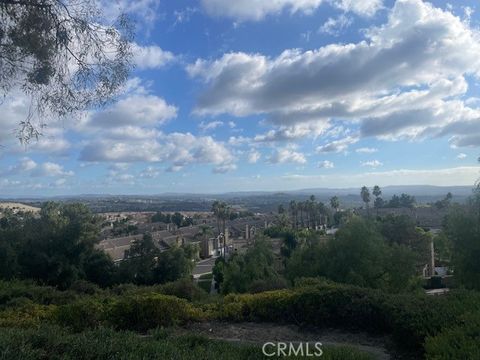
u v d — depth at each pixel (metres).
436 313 5.95
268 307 8.42
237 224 118.31
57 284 32.47
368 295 7.82
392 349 6.39
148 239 40.47
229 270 29.88
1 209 78.88
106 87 6.14
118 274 36.84
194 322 8.39
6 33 5.61
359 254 20.03
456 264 19.64
